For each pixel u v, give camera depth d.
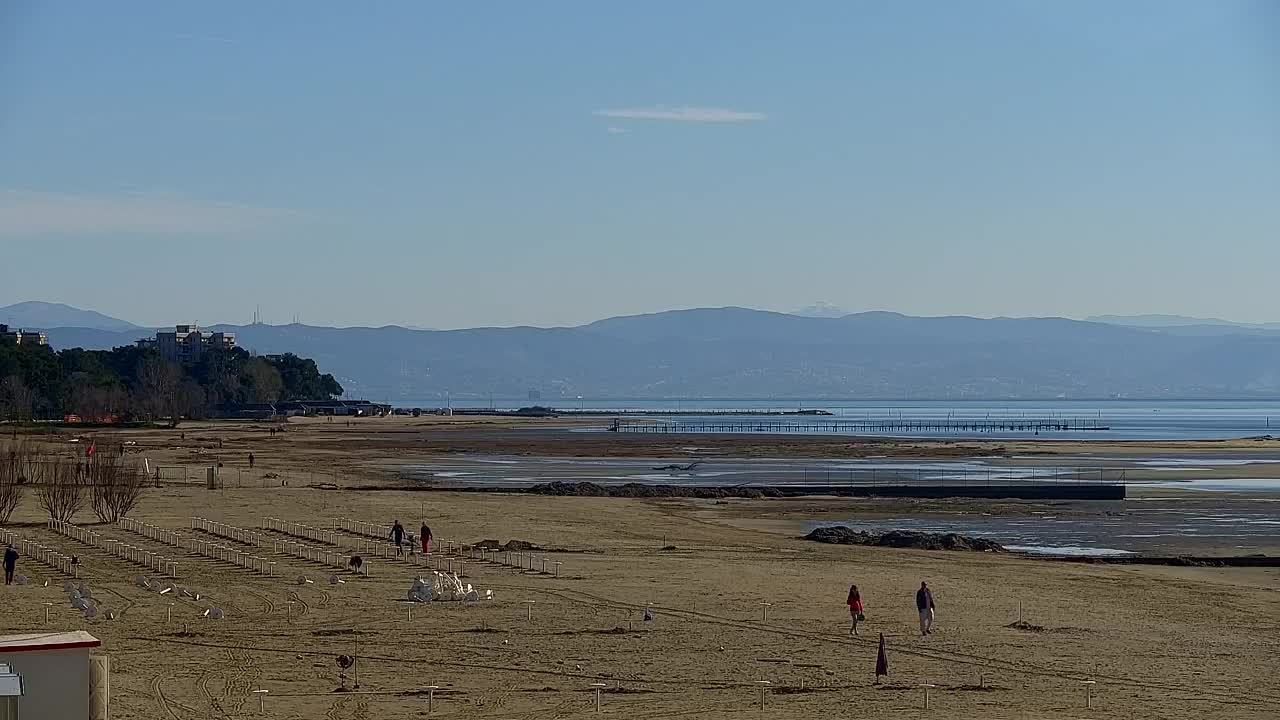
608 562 93.12
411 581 82.19
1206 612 75.62
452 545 101.56
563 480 182.00
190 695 52.50
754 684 55.97
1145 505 148.12
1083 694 55.00
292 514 123.88
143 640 63.31
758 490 158.25
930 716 50.94
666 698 53.41
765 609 74.00
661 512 136.88
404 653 61.09
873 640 65.94
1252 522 130.75
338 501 137.62
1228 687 56.66
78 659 42.38
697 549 103.06
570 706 51.75
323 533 106.06
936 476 191.12
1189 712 52.25
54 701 42.06
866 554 101.38
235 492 145.62
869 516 136.12
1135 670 59.78
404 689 54.09
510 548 101.06
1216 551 108.88
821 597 78.50
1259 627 71.12
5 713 40.59
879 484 167.12
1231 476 193.38
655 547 104.00
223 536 103.50
